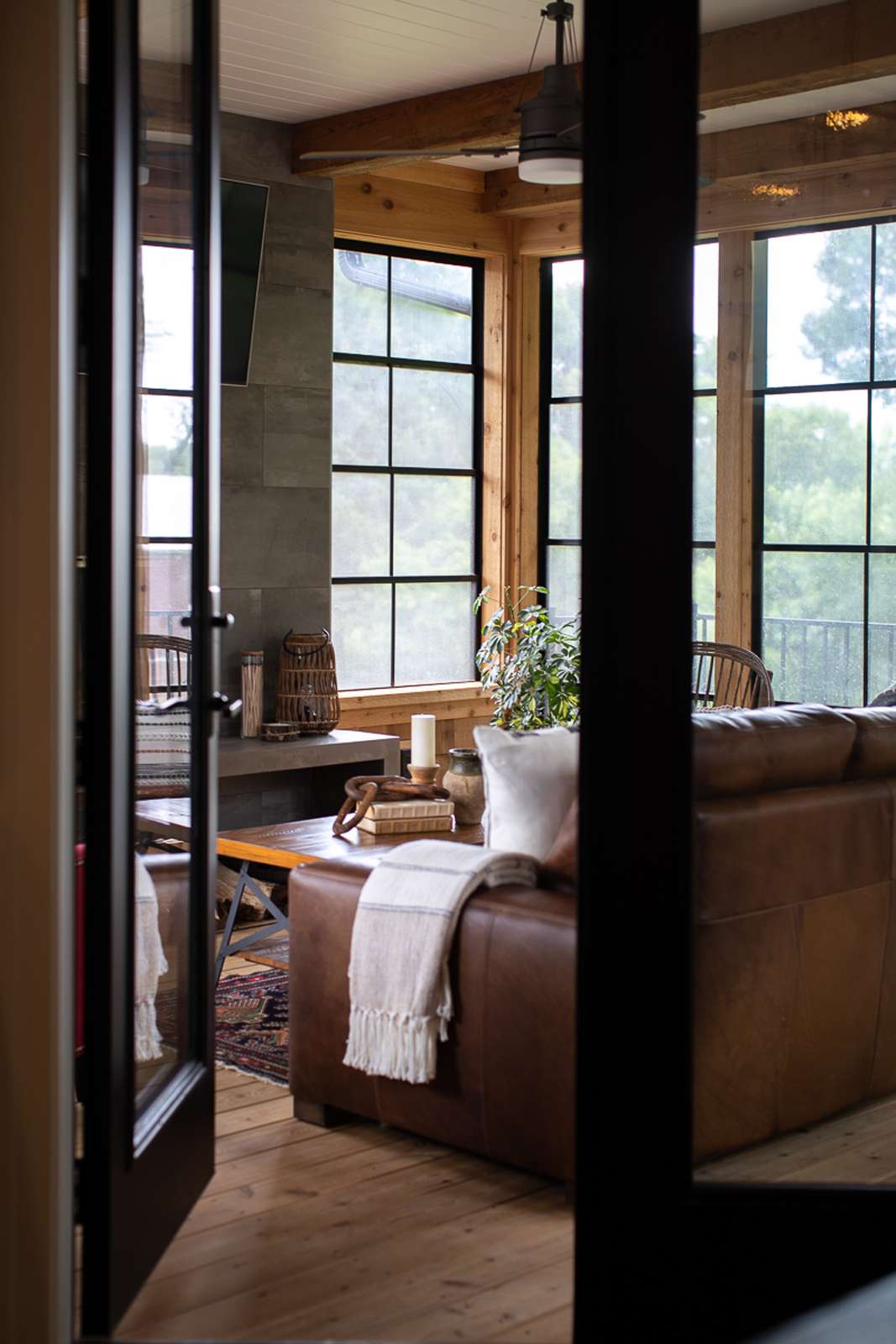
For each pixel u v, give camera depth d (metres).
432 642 7.74
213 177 3.12
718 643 2.93
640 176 2.58
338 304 7.21
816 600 3.09
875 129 2.93
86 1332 2.54
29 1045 2.55
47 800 2.53
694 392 2.62
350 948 3.49
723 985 2.82
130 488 2.65
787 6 2.78
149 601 2.83
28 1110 2.55
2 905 2.57
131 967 2.67
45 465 2.50
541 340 7.84
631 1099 2.66
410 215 7.27
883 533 3.13
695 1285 2.69
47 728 2.52
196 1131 3.05
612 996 2.65
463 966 3.30
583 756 2.64
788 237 2.91
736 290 2.87
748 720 2.93
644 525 2.61
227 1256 2.91
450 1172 3.35
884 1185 2.78
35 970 2.54
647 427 2.60
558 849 3.41
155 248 2.83
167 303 2.93
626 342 2.60
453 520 7.79
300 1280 2.81
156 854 2.86
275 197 6.38
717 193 2.81
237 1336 2.60
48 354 2.48
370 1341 2.59
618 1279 2.67
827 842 2.98
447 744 7.62
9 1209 2.57
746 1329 2.69
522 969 3.19
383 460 7.46
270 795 6.53
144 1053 2.79
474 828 4.71
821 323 3.05
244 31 5.21
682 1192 2.68
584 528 2.62
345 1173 3.33
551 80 4.43
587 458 2.62
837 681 3.13
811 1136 2.95
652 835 2.63
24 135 2.47
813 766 2.97
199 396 3.11
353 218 7.02
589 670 2.63
